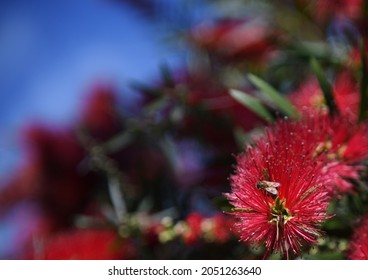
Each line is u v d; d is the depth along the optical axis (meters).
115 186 0.75
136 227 0.64
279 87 0.73
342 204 0.49
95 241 0.60
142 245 0.64
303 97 0.57
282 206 0.41
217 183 0.69
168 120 0.73
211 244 0.59
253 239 0.41
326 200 0.43
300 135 0.46
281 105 0.53
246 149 0.44
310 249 0.46
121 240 0.63
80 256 0.58
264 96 0.59
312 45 0.74
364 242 0.45
